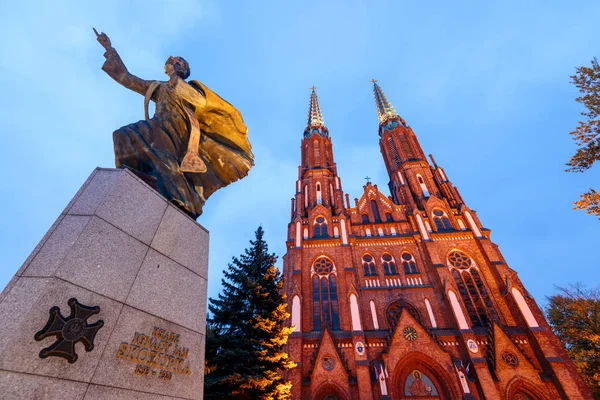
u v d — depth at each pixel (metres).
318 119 60.72
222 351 14.54
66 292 3.29
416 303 31.00
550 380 24.17
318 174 47.53
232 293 17.27
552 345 25.92
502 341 26.20
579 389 23.12
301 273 33.91
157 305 4.26
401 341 27.14
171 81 6.65
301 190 46.09
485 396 23.42
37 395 2.74
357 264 35.50
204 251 5.61
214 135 7.33
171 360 4.12
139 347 3.78
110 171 4.63
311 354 27.62
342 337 28.38
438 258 33.62
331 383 25.22
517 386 24.16
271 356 15.66
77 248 3.59
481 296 30.78
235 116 7.48
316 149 52.62
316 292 32.91
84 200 4.20
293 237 38.69
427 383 25.38
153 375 3.81
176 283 4.73
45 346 2.95
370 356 27.22
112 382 3.34
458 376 24.48
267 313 16.64
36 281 3.24
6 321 2.95
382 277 33.88
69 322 3.18
